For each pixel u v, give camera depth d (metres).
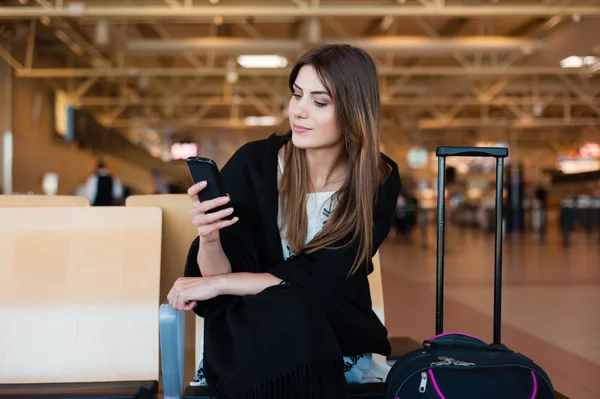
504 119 23.83
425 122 22.36
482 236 13.20
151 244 1.61
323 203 1.30
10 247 1.56
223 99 18.80
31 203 1.81
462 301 4.48
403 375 1.08
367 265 1.25
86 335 1.51
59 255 1.57
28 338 1.50
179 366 1.26
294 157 1.30
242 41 11.09
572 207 10.47
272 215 1.25
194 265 1.26
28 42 11.16
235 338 1.09
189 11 8.98
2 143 10.63
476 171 22.41
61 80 14.08
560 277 5.84
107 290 1.55
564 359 2.82
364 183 1.23
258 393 1.05
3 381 1.47
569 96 19.66
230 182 1.29
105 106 18.86
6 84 10.76
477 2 10.02
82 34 12.07
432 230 15.40
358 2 10.28
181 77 17.73
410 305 4.33
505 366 1.07
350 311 1.19
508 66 13.46
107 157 16.47
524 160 28.77
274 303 1.09
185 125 21.50
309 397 1.04
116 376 1.48
